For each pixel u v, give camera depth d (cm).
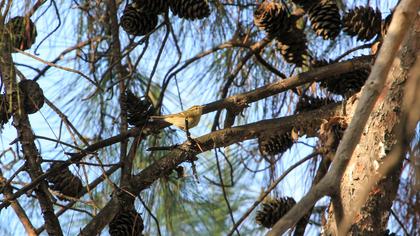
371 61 740
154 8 744
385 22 750
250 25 872
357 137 524
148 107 700
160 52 756
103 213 673
